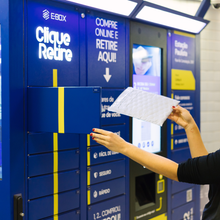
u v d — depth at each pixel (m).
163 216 3.04
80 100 1.62
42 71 1.98
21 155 1.87
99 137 1.24
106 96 2.44
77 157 2.24
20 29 1.83
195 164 1.11
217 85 3.70
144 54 2.81
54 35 2.05
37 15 1.93
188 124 1.41
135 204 2.79
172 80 3.10
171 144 3.11
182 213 3.27
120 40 2.55
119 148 1.22
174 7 3.21
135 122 2.73
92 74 2.32
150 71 2.89
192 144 1.39
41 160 1.99
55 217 2.11
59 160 2.11
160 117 1.20
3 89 1.78
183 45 3.22
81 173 2.27
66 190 2.17
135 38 2.69
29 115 1.87
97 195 2.40
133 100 1.30
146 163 1.19
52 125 1.74
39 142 1.97
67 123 1.68
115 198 2.56
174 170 1.16
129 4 2.41
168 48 3.04
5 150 1.80
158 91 2.99
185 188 3.30
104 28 2.41
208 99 3.64
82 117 1.62
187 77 3.29
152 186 2.98
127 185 2.66
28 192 1.93
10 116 1.78
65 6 2.12
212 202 1.18
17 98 1.82
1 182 1.83
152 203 2.94
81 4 2.17
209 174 1.07
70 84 2.17
